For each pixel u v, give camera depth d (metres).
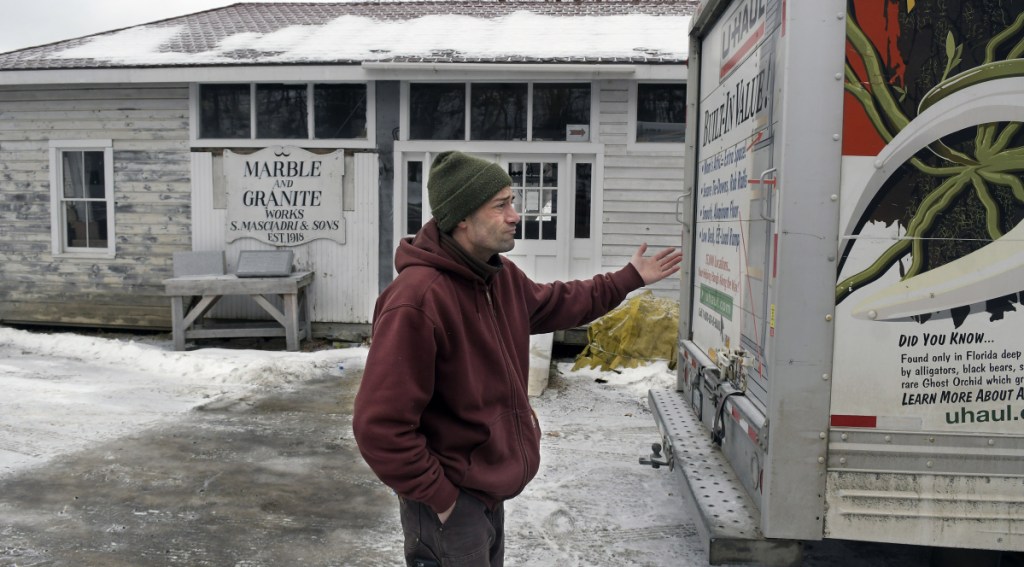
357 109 9.30
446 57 8.77
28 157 10.05
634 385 7.23
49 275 10.13
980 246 2.49
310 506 4.36
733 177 3.36
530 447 2.24
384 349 1.95
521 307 2.39
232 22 11.55
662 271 2.68
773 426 2.56
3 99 10.04
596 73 8.59
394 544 3.86
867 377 2.52
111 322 9.99
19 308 10.27
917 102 2.45
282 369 7.82
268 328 9.05
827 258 2.50
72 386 7.31
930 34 2.45
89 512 4.23
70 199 10.09
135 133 9.70
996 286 2.50
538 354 7.39
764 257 2.80
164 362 8.20
